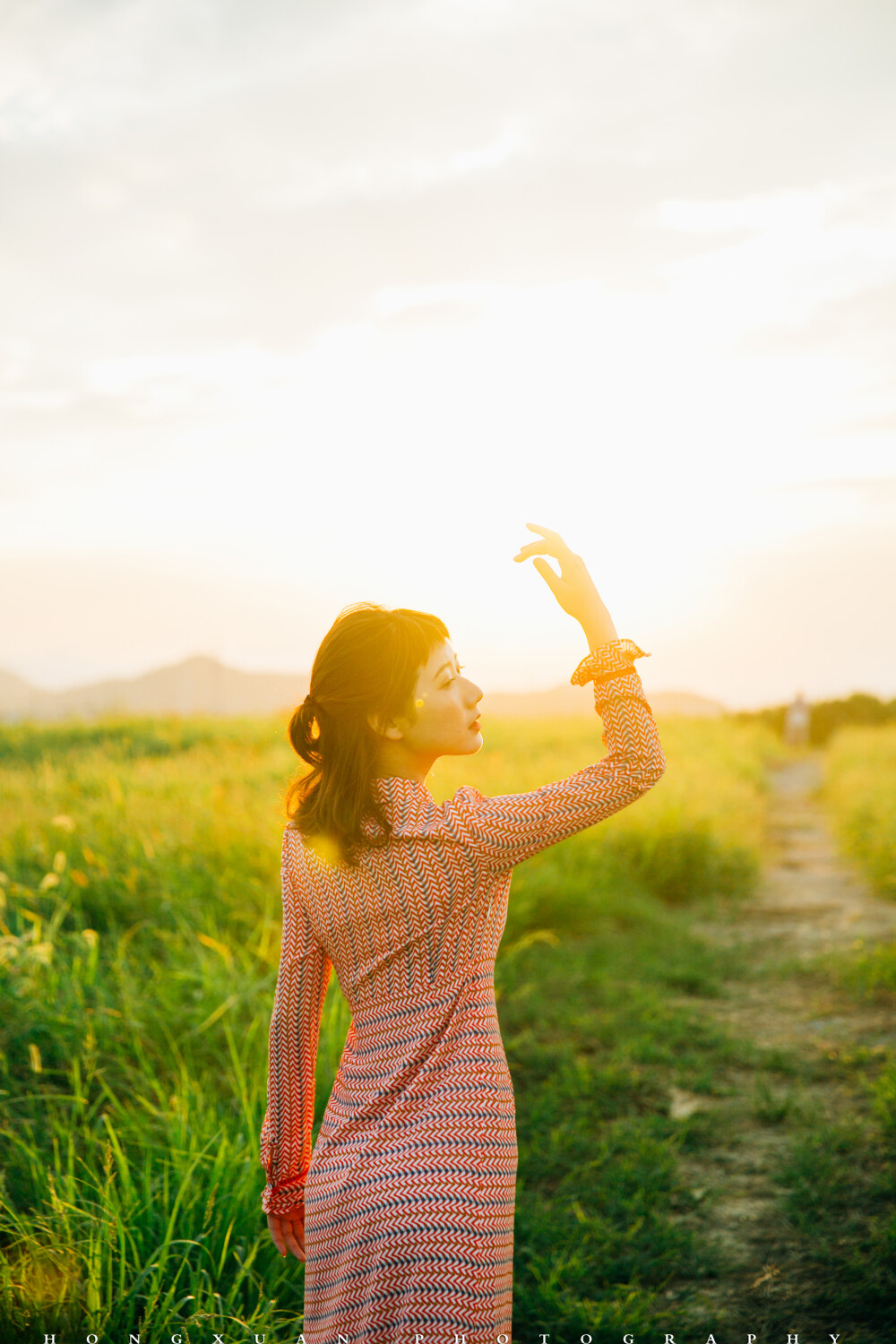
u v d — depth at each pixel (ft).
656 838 28.63
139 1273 8.43
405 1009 5.54
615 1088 14.28
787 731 100.99
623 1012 17.46
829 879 31.53
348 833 5.51
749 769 58.13
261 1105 11.94
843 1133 12.51
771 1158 12.23
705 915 26.17
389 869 5.53
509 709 76.07
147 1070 12.88
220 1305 8.09
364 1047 5.68
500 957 19.31
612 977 19.57
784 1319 9.06
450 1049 5.42
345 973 5.82
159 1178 9.79
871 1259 9.79
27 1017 13.87
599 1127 13.10
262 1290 8.45
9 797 29.12
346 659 5.72
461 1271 5.00
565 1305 9.16
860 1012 17.76
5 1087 12.46
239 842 21.99
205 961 15.99
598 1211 11.07
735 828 33.78
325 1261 5.41
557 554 6.08
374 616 5.88
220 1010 13.89
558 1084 14.24
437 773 31.09
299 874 6.02
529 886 22.12
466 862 5.46
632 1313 9.07
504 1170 5.27
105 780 32.35
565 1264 9.84
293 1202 6.25
